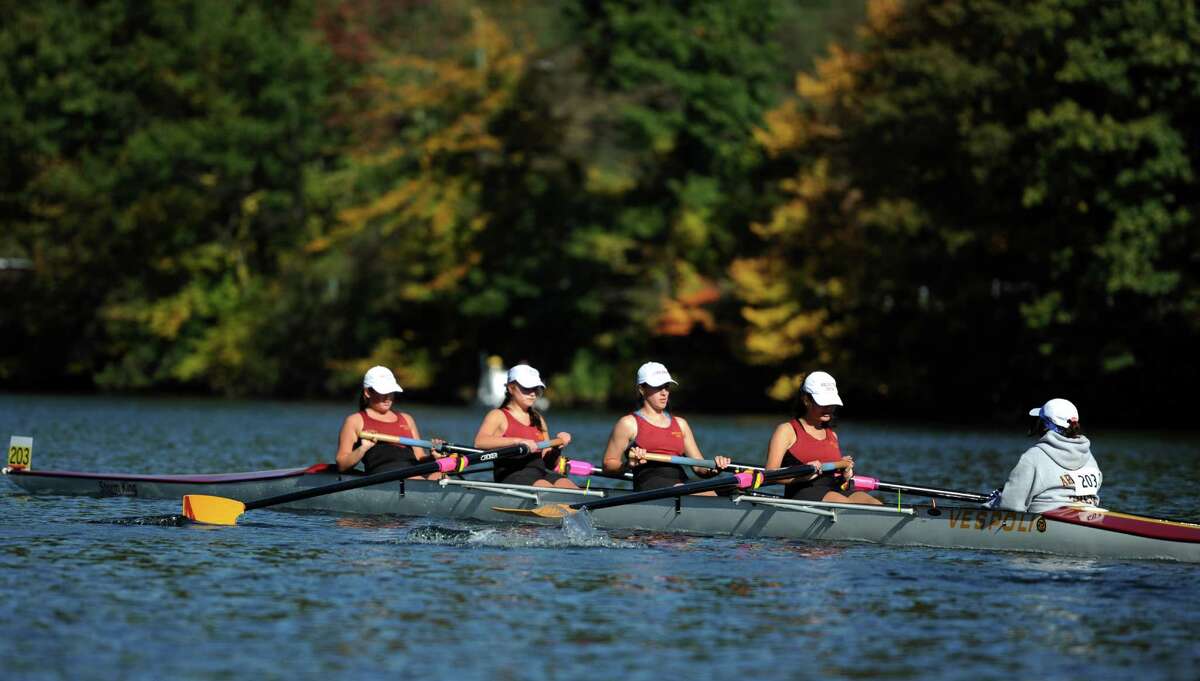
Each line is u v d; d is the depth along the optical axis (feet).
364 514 207.41
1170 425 561.43
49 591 134.10
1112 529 162.50
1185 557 159.33
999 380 598.75
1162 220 476.13
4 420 479.41
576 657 109.91
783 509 180.75
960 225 542.98
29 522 188.55
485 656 109.91
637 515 189.78
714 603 132.26
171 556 157.89
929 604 132.87
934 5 570.05
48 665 106.11
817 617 126.11
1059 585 143.95
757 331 645.92
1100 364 524.11
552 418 594.65
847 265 609.01
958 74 507.30
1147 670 107.76
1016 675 106.01
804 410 186.09
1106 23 475.72
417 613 125.90
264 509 212.43
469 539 175.32
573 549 168.45
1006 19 499.51
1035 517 166.71
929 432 495.82
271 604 129.29
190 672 104.42
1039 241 521.24
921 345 608.19
